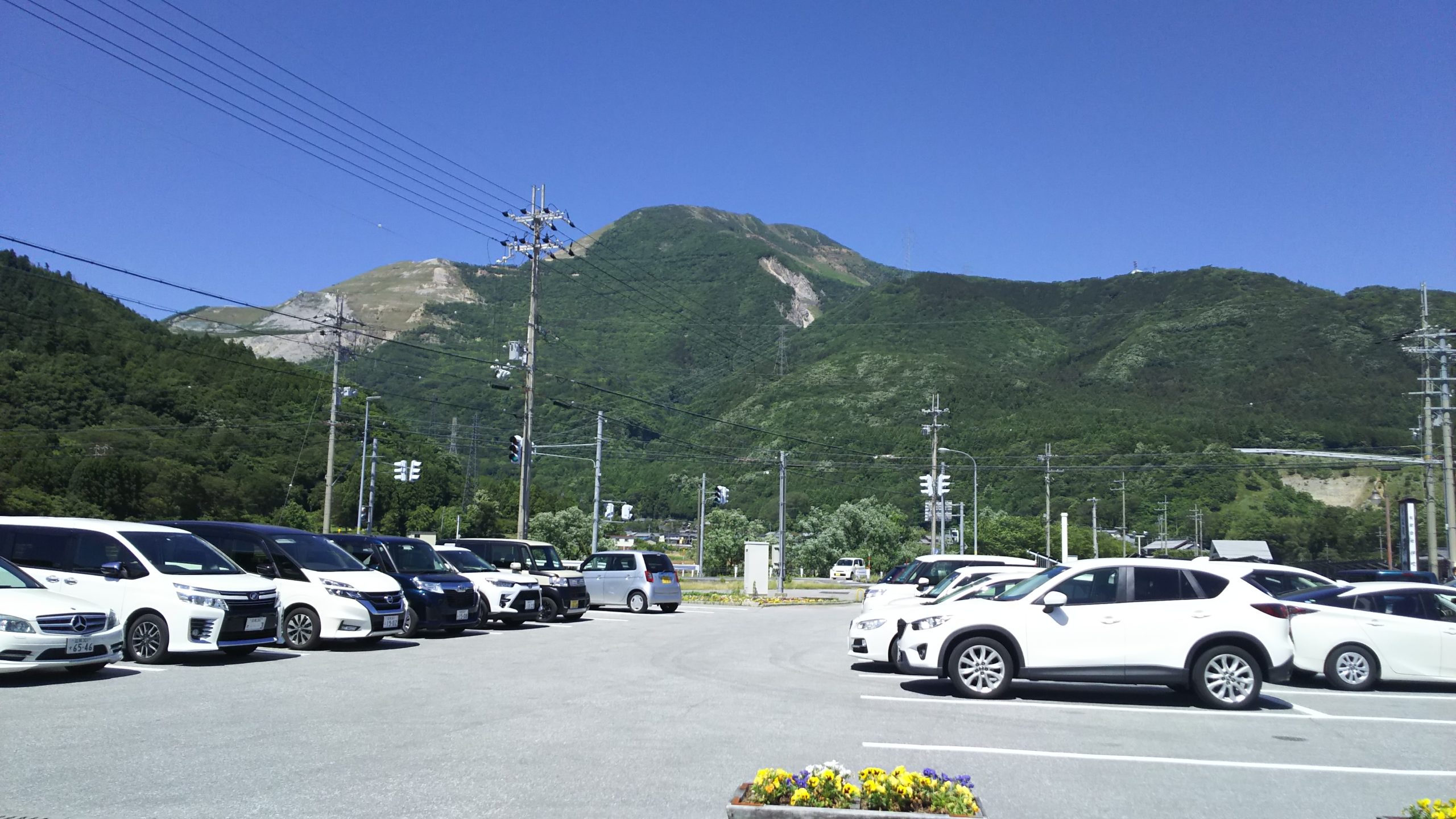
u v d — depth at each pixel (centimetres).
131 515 4375
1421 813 557
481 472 7938
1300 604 1392
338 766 734
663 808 631
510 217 3438
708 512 7400
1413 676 1314
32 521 1424
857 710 1070
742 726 945
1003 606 1194
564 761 766
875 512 6962
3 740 807
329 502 3922
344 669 1339
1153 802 690
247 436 5212
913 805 578
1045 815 650
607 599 2866
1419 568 4422
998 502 7381
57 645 1115
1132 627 1152
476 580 2162
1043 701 1175
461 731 884
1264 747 902
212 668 1319
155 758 747
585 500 7262
